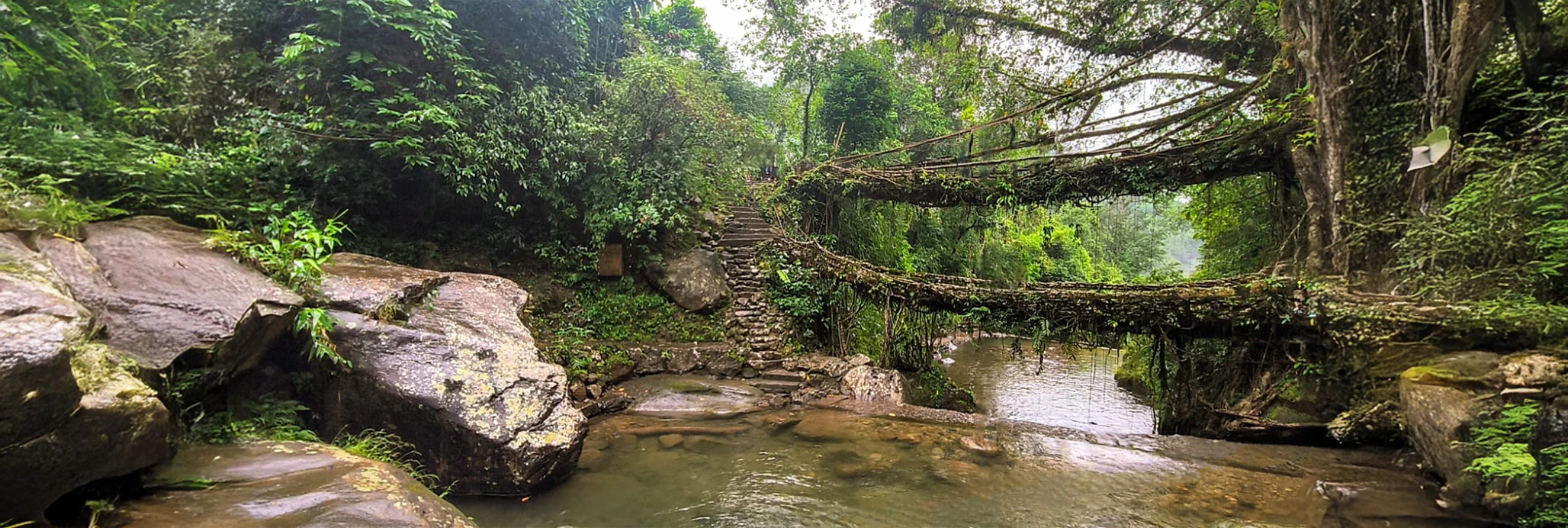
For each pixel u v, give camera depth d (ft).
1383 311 20.10
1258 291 23.75
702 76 36.27
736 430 23.27
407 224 27.20
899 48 47.11
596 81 32.76
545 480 16.06
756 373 30.48
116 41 18.71
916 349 35.04
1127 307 26.45
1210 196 35.96
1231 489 17.60
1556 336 15.74
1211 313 24.62
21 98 14.99
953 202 40.50
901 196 41.93
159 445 8.99
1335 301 21.61
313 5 21.95
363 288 16.69
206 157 18.94
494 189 25.98
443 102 23.93
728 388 27.94
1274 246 32.55
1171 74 34.65
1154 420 31.09
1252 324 23.95
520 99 26.99
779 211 43.75
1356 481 17.37
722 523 15.35
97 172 14.76
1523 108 20.20
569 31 30.91
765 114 58.59
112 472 8.20
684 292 33.96
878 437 22.57
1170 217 67.51
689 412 25.14
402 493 9.89
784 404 26.99
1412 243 20.79
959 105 50.24
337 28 22.06
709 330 33.37
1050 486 18.02
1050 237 85.10
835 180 44.24
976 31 41.98
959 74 43.86
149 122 19.27
